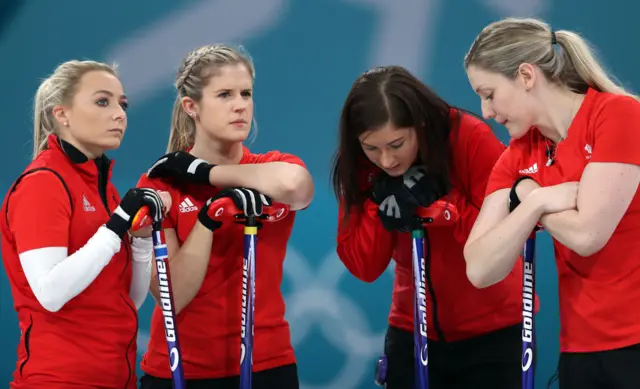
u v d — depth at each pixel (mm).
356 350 16953
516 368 10414
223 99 9688
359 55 17875
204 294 9695
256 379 9672
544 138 8734
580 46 8352
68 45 18062
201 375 9688
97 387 8953
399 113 9055
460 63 17797
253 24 17938
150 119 17938
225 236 9727
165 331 9133
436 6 17750
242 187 9469
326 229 17406
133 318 9469
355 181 9906
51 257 8531
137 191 8875
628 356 8016
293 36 17906
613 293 8109
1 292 17344
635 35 17547
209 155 10047
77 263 8445
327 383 16891
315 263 17250
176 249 9766
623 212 7871
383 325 16953
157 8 17984
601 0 17609
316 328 17031
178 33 17984
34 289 8469
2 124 18016
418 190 9539
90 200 9266
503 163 8992
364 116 9133
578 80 8406
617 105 8008
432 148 9445
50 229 8586
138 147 17938
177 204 9836
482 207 8969
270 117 17938
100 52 18031
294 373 10016
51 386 8703
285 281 17156
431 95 9422
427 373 9656
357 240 10445
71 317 8883
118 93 9562
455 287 10289
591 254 8047
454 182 10062
